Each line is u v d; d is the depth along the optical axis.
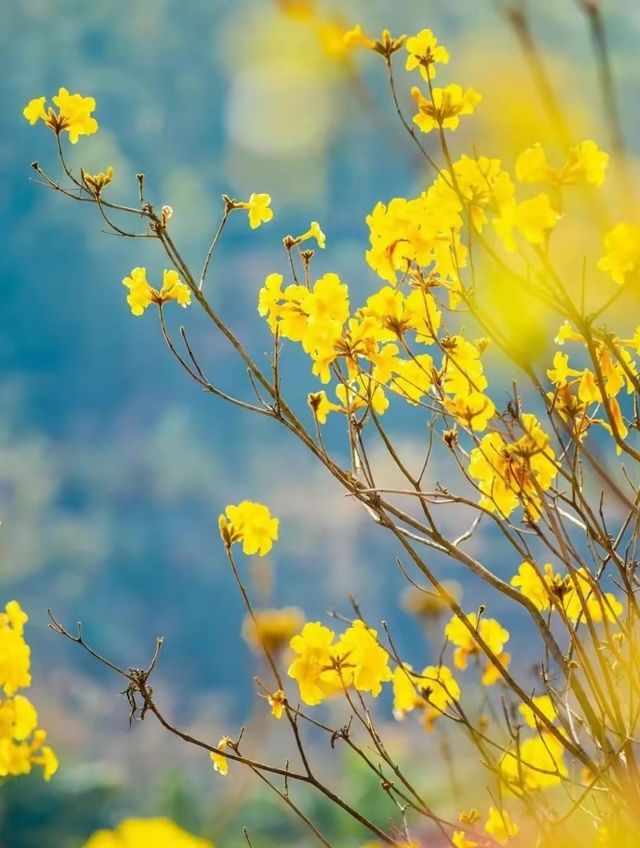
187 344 5.10
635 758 4.92
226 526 5.27
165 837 4.75
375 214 5.09
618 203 4.52
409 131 4.75
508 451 5.02
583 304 4.60
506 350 4.70
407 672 5.11
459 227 4.92
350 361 5.14
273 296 5.16
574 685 4.95
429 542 4.99
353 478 5.02
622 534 4.96
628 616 4.94
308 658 5.10
